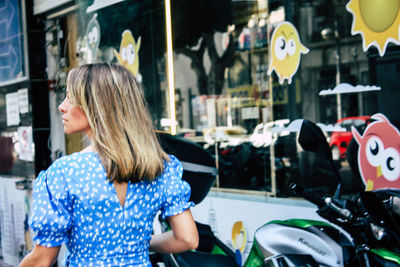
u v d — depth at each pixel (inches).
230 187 153.6
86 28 203.0
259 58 149.7
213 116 162.4
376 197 77.0
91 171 71.4
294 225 87.0
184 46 168.6
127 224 72.4
